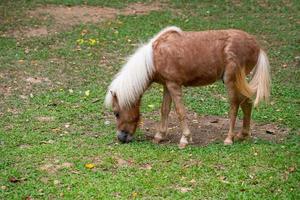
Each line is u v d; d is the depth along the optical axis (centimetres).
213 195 754
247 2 1969
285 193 755
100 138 961
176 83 908
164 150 898
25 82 1255
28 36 1578
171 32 911
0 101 1146
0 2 1906
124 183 786
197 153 880
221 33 906
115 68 1361
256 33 1645
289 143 930
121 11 1845
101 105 1130
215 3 1956
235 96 913
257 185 780
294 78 1306
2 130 996
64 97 1170
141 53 910
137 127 970
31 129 1003
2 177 806
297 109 1115
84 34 1598
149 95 1197
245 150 888
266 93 917
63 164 853
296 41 1574
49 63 1377
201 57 897
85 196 752
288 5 1941
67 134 983
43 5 1886
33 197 755
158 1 1975
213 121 1055
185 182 789
